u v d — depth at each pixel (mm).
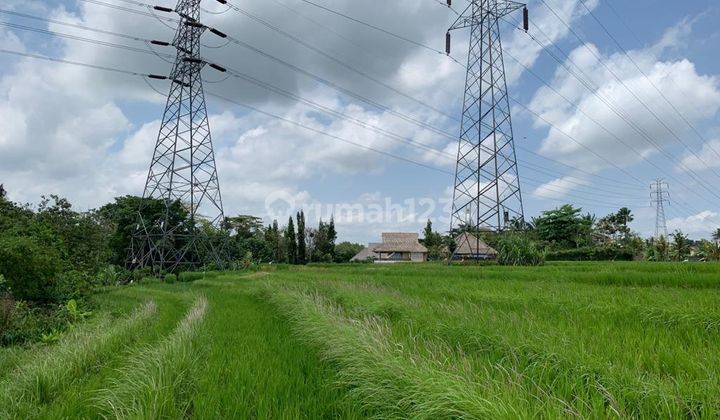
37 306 16672
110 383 6449
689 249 61219
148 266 41562
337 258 78188
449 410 4184
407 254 78375
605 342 7094
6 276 15953
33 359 8602
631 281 18938
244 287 24203
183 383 6152
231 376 6430
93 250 28047
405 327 9133
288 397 5520
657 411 4512
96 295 23500
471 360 6109
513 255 34906
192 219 40188
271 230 73500
